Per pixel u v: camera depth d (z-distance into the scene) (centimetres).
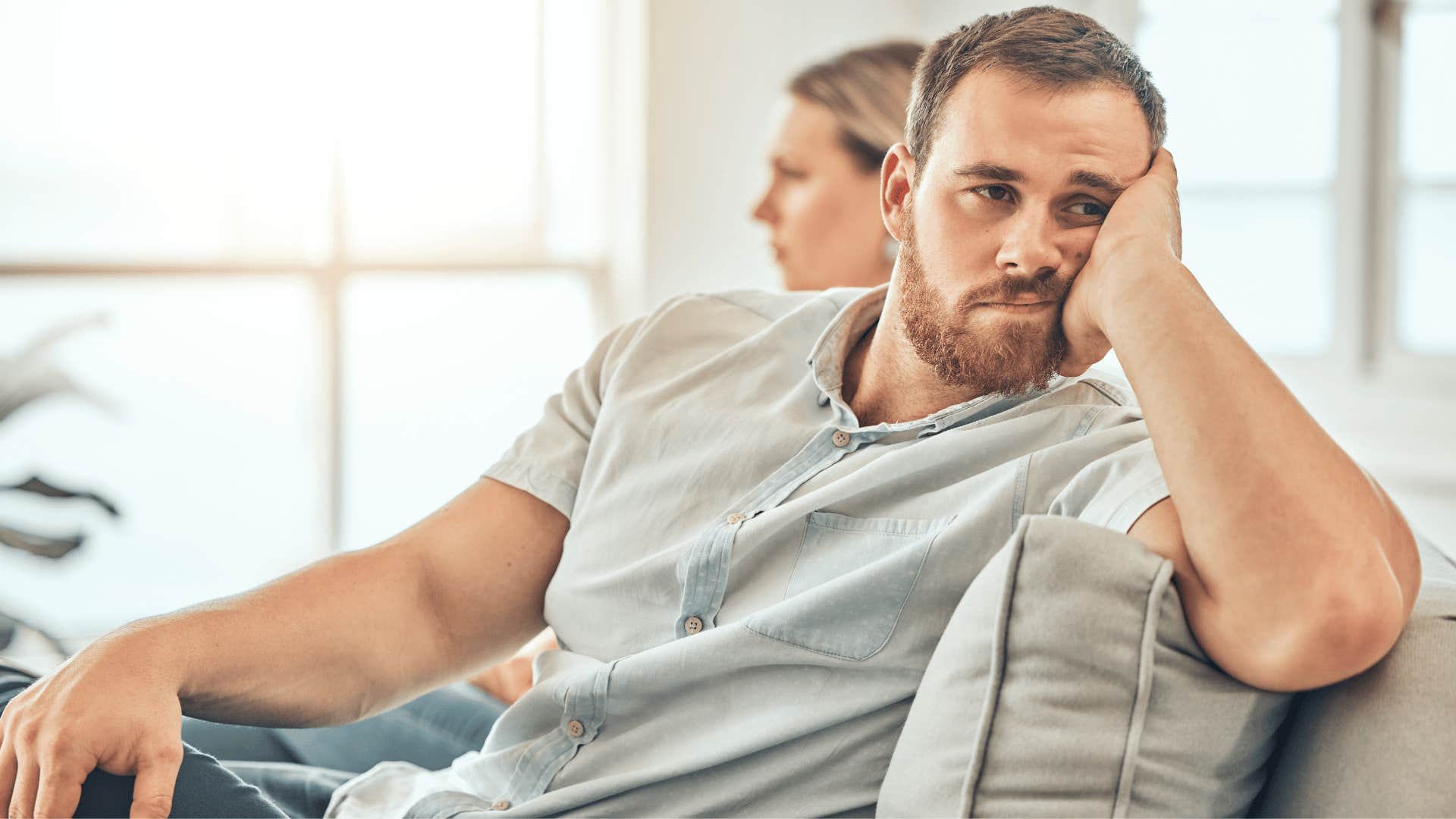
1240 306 402
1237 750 93
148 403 374
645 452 131
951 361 113
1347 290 384
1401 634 95
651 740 118
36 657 323
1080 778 89
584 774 120
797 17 454
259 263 384
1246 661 90
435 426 427
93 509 364
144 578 375
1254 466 91
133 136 371
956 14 452
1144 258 104
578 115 447
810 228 255
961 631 98
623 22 434
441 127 425
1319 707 97
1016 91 108
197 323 381
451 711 161
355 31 405
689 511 126
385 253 416
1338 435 383
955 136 111
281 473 398
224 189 387
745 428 128
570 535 134
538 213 444
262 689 119
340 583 126
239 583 391
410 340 420
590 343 449
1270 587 88
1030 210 109
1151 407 98
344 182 404
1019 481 110
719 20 438
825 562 117
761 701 114
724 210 447
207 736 164
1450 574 117
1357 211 382
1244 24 395
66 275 351
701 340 141
